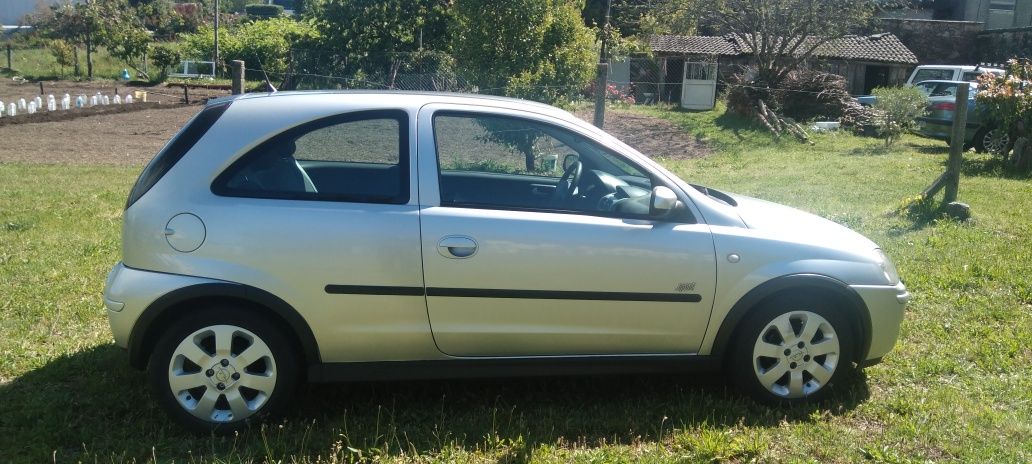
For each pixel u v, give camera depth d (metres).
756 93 21.25
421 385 4.67
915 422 4.15
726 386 4.59
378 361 4.09
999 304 6.00
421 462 3.74
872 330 4.45
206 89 33.72
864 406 4.34
